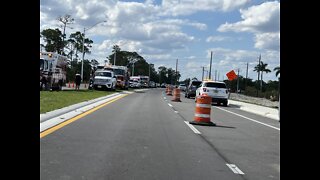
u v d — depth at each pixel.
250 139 13.67
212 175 8.27
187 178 7.89
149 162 9.16
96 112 20.59
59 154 9.51
